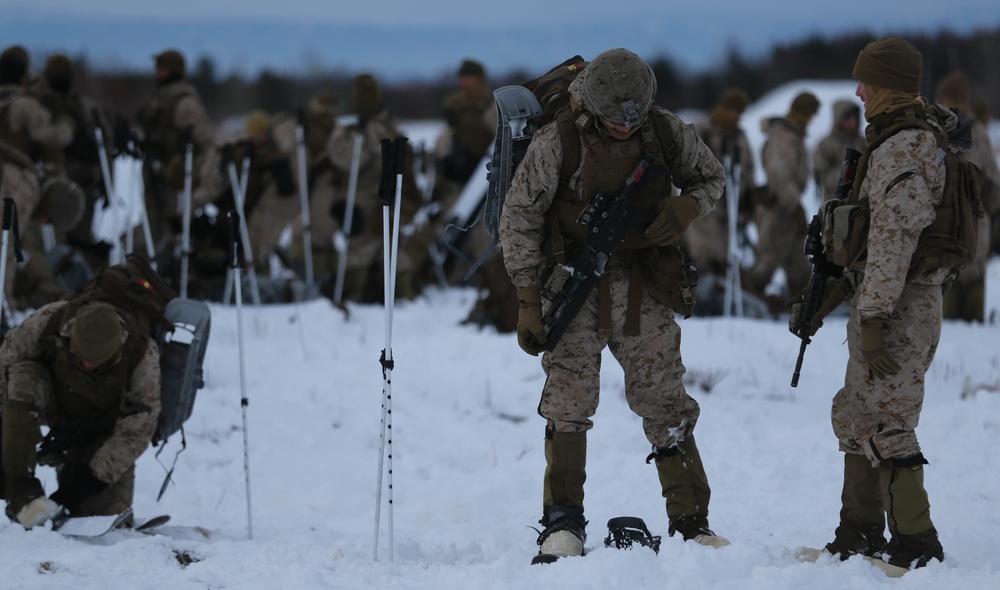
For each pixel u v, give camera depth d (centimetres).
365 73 2364
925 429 1459
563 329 883
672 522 925
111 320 1038
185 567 941
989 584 807
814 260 922
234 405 1664
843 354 1931
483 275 2203
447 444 1563
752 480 1333
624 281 894
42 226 2130
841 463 1378
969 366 1869
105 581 870
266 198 2405
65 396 1083
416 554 1022
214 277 2344
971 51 8994
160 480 1391
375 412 1675
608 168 873
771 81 9875
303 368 1856
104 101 8944
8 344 1086
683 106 9788
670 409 922
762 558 862
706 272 2339
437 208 2659
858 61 892
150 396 1083
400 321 2169
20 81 2219
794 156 2333
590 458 1474
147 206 2417
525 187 887
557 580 820
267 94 9456
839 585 812
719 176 910
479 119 2620
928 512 884
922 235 863
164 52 2456
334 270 2427
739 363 1878
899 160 848
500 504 1336
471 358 1919
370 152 2325
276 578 866
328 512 1333
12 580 865
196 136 2417
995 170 2058
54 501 1084
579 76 888
